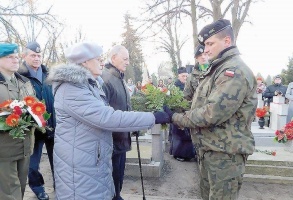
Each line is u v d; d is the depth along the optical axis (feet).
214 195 6.98
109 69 9.96
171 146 18.24
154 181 14.11
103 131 6.40
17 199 8.84
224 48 6.92
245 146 6.63
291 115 22.40
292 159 14.30
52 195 11.99
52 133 11.25
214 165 6.88
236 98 6.28
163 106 7.79
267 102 32.07
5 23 24.62
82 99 6.00
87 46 6.55
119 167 10.30
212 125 6.68
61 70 6.03
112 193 6.91
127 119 6.17
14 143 8.53
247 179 14.01
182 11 31.42
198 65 12.42
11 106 8.07
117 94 9.71
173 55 56.03
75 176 6.09
